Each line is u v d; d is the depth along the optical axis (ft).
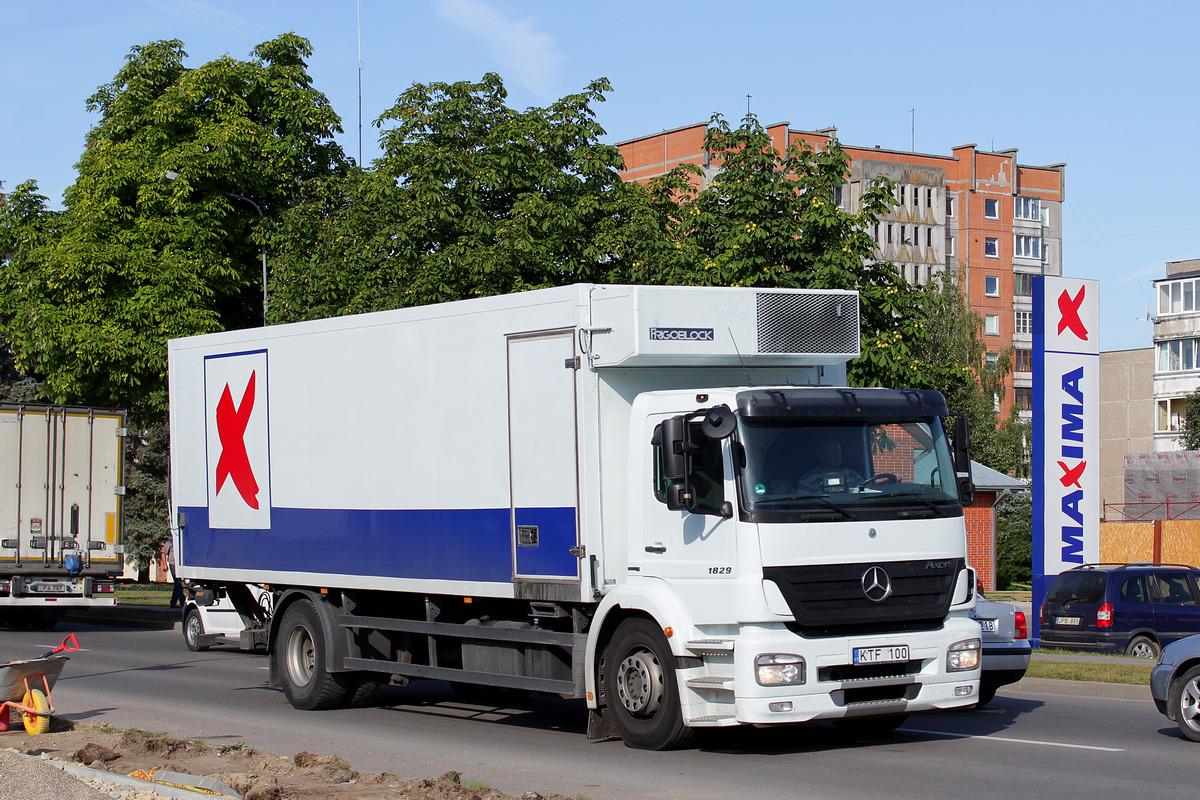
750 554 30.40
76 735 35.63
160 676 55.83
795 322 35.37
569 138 83.76
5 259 107.86
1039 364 61.82
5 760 27.09
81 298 94.79
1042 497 62.08
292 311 83.71
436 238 80.33
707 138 70.49
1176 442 239.91
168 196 95.61
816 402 31.91
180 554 49.32
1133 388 250.16
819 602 30.78
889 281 68.39
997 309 303.89
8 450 75.36
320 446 42.55
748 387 32.01
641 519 33.17
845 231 67.82
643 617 33.14
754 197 67.36
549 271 78.84
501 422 36.06
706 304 34.06
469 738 36.88
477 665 37.93
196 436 48.60
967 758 32.58
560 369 34.32
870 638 31.14
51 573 76.13
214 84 98.94
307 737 37.24
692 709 31.68
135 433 147.23
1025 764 31.65
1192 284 238.89
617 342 33.32
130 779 27.86
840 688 30.76
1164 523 126.31
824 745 34.81
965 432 33.81
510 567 35.63
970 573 33.27
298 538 43.50
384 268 79.82
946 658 32.17
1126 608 60.85
